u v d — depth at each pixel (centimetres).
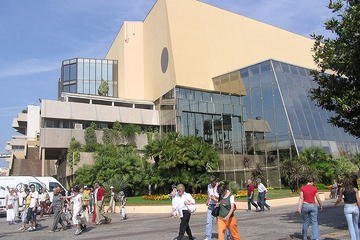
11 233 1494
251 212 1966
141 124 4628
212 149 3016
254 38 5431
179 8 4759
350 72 1090
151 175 3278
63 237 1304
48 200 2264
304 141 3672
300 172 3048
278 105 3856
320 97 1212
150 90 5244
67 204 1670
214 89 4706
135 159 3416
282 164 3244
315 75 1245
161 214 2228
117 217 2095
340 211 1694
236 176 3856
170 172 2891
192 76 4553
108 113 4469
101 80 5912
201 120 4241
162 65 4794
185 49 4612
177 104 4178
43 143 3984
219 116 4306
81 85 5778
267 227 1241
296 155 3497
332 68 1150
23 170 4550
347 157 3981
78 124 4262
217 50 4912
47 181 2511
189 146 2922
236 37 5194
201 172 2928
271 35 5688
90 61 5922
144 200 2889
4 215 2603
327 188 3169
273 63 4131
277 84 3947
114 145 3894
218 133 4228
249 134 4006
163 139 3075
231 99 4366
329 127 4100
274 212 1862
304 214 902
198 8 4916
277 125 3778
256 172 3506
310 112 4034
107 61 6025
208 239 1004
